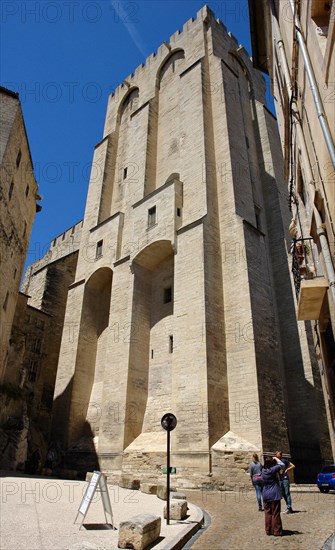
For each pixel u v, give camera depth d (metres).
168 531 7.54
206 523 8.80
